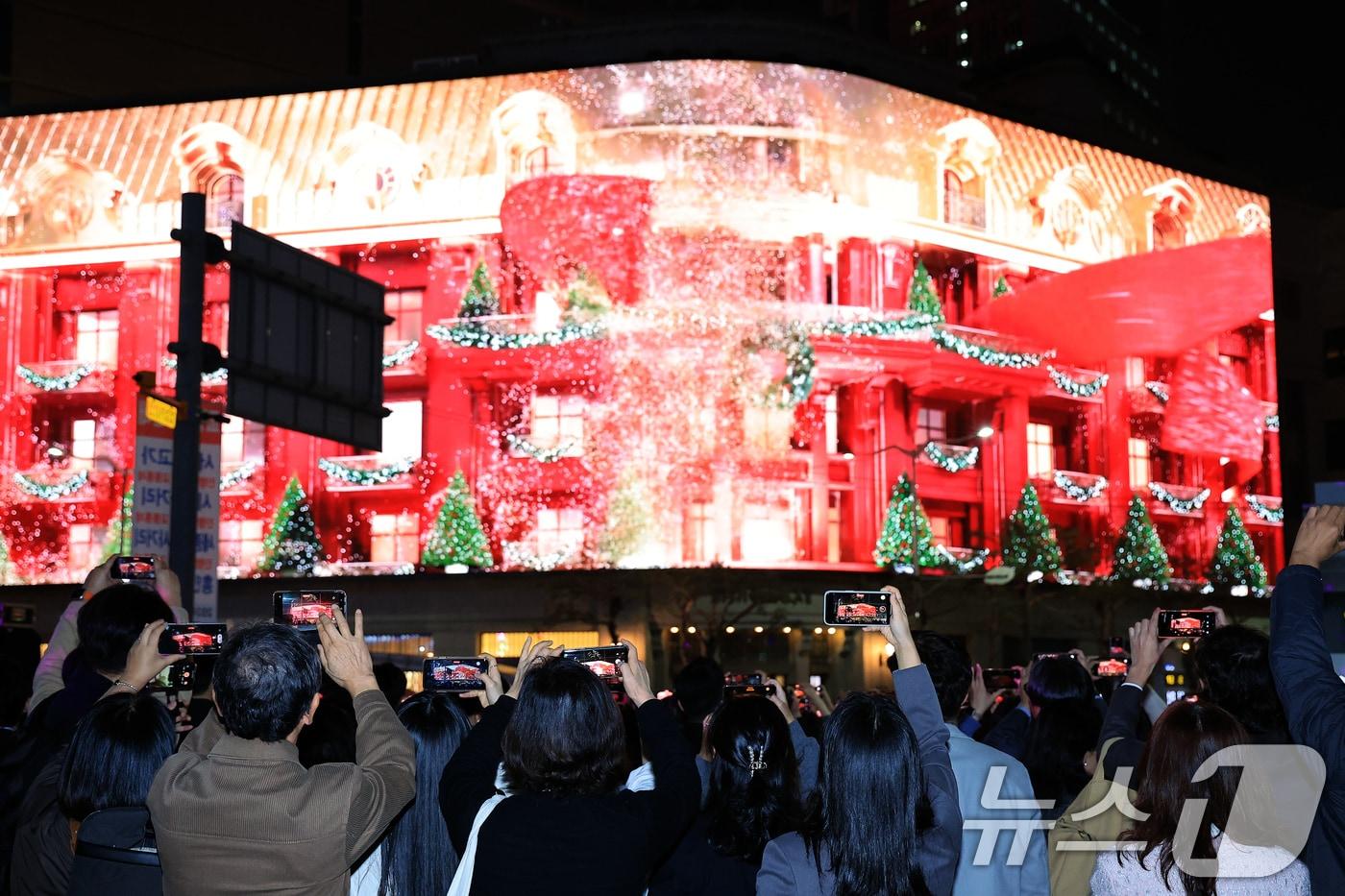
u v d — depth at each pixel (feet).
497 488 147.54
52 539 154.40
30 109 163.53
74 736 15.53
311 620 15.49
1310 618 14.53
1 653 21.29
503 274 152.25
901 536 148.66
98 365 157.79
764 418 146.51
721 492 144.25
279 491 151.33
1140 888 13.20
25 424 157.07
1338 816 14.11
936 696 15.62
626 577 140.97
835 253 151.33
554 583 143.23
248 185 160.04
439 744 18.30
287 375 51.55
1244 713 17.06
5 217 161.68
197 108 162.20
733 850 15.65
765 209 149.48
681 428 145.18
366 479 150.20
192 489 44.65
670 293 147.74
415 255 154.81
